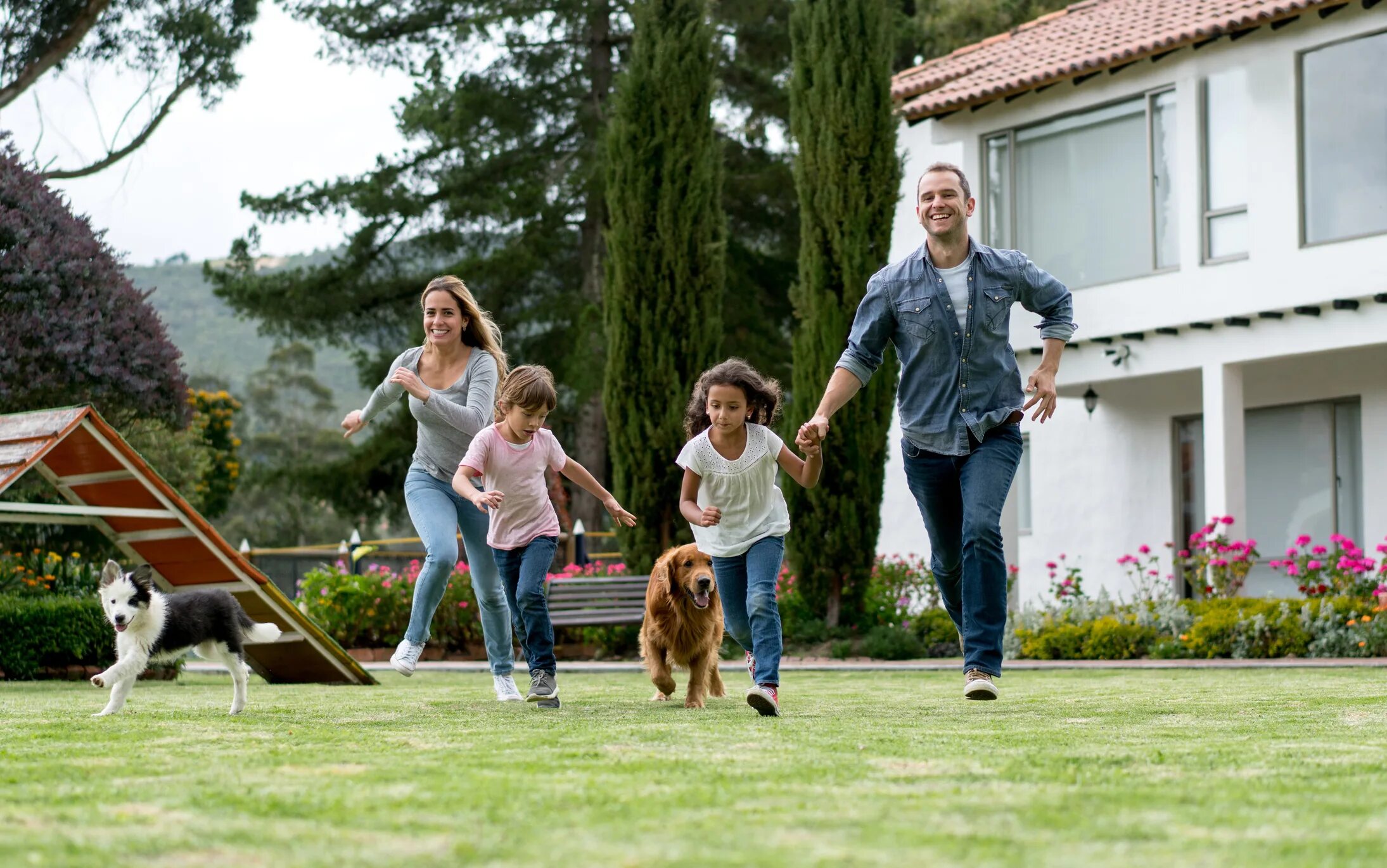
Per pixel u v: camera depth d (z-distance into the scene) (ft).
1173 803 10.09
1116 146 56.24
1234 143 52.85
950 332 20.61
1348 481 54.29
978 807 9.87
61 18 66.18
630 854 8.13
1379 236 48.08
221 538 32.19
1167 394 58.75
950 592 22.57
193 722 18.94
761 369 94.53
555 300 92.73
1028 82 56.75
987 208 60.54
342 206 91.76
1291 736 15.69
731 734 16.02
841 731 16.47
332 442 201.16
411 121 90.53
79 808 9.97
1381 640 41.68
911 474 21.54
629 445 55.21
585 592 50.16
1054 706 21.54
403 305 93.86
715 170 57.11
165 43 69.56
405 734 16.33
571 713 21.20
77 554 49.67
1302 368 54.75
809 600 53.36
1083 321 56.18
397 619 57.98
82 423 30.60
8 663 36.55
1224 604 46.26
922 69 68.95
